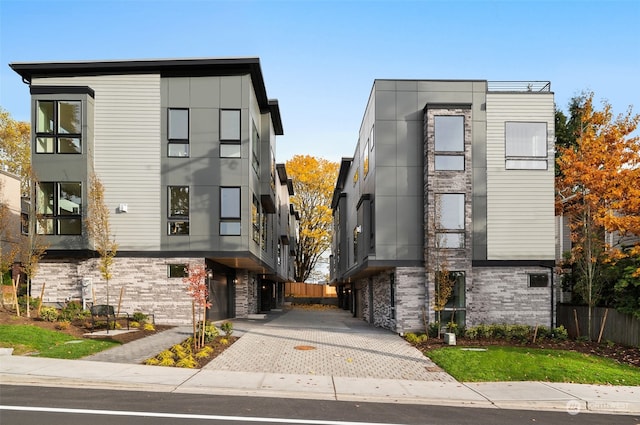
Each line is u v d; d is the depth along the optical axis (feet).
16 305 51.62
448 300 57.82
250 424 23.15
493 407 29.01
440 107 59.36
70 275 60.59
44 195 59.00
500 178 60.29
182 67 61.62
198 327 49.78
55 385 29.48
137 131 61.62
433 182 58.49
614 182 53.47
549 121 61.00
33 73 62.03
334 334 58.59
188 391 29.35
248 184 61.72
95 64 60.59
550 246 59.62
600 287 56.65
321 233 157.28
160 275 60.54
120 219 60.80
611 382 36.06
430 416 26.18
